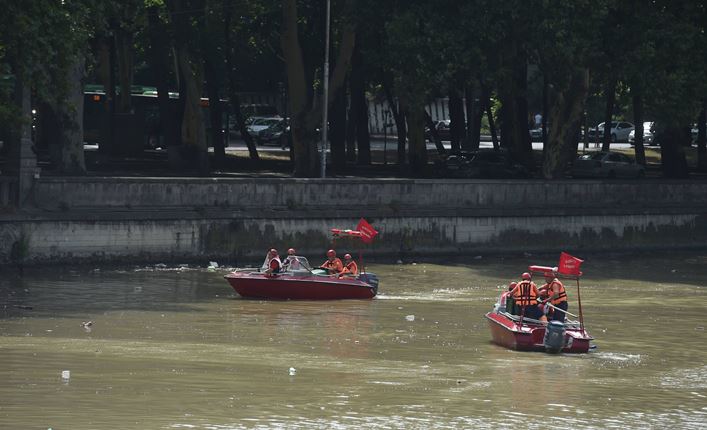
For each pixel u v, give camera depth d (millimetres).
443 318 59062
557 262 88062
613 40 95688
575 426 36531
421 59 92188
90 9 73438
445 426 35719
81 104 86000
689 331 57031
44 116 127375
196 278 71875
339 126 122062
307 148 101312
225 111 149875
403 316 59438
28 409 35500
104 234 74500
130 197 76000
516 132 121688
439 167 119125
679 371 46406
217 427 34375
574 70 94250
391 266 82625
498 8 91312
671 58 95438
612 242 96438
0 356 43938
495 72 94750
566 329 50906
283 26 100188
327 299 65188
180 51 105625
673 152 114312
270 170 118562
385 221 86062
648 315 62375
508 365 46500
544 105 132375
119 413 35469
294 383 40938
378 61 98625
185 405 36906
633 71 94625
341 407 37594
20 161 72000
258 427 34625
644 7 95750
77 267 73562
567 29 91312
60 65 69688
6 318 54000
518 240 92062
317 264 82000
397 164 134250
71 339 48688
